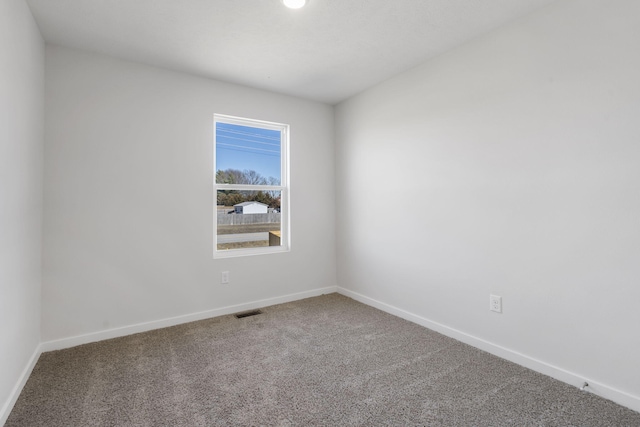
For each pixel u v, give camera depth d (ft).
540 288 6.77
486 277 7.76
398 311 10.24
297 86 10.99
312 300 11.99
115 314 8.71
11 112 5.52
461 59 8.23
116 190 8.71
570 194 6.27
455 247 8.47
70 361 7.29
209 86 10.19
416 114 9.51
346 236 12.51
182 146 9.69
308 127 12.34
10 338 5.56
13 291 5.71
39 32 7.33
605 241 5.83
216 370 6.91
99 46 8.13
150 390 6.16
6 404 5.34
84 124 8.29
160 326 9.34
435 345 8.14
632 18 5.48
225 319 10.03
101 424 5.22
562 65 6.34
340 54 8.72
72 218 8.14
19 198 6.00
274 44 8.15
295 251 12.05
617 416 5.38
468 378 6.59
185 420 5.31
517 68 7.07
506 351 7.38
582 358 6.17
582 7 6.07
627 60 5.54
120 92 8.77
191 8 6.63
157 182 9.30
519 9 6.73
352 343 8.27
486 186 7.72
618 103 5.65
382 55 8.79
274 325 9.50
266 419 5.34
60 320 8.00
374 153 11.09
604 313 5.87
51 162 7.88
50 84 7.89
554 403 5.74
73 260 8.15
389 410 5.58
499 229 7.47
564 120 6.33
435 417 5.39
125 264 8.84
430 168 9.11
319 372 6.84
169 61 9.00
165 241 9.43
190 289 9.86
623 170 5.61
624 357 5.65
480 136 7.82
